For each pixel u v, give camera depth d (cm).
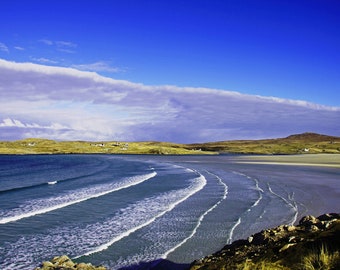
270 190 3453
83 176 5172
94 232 1853
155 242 1670
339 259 668
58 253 1514
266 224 2009
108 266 1362
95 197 3017
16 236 1773
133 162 10056
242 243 1056
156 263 1389
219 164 8519
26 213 2319
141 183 4134
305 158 11656
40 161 10919
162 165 8300
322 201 2766
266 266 720
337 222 903
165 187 3728
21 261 1416
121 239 1720
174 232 1848
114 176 5150
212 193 3266
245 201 2797
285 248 802
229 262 838
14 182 4472
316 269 666
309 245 773
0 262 1402
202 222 2069
